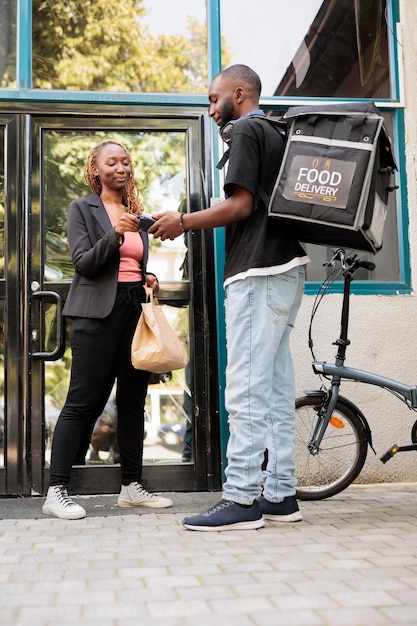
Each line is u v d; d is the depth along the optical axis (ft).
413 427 10.75
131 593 5.96
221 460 11.41
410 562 6.88
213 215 8.32
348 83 12.48
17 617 5.39
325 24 12.55
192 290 11.59
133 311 9.95
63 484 9.56
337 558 7.06
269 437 9.16
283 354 9.21
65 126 11.68
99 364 9.64
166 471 11.34
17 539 8.03
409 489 11.53
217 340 11.53
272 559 7.04
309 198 7.82
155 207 11.85
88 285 9.71
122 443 10.19
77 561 7.02
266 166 8.43
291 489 9.05
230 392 8.57
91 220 9.99
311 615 5.40
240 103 9.02
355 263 10.41
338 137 7.92
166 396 11.55
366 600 5.74
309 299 11.72
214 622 5.26
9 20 11.80
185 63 12.19
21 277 11.32
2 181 11.48
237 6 12.35
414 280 12.05
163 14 12.23
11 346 11.21
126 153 10.34
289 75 12.37
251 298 8.43
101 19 12.10
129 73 12.04
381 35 12.59
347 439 10.94
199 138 11.92
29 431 11.12
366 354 11.77
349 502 10.39
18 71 11.65
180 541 7.87
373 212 7.93
